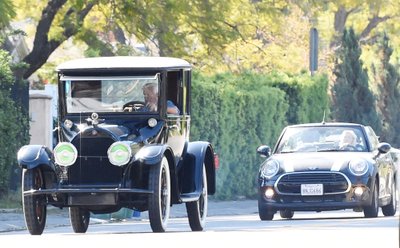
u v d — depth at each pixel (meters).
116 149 39.84
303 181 53.09
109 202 39.94
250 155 79.00
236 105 76.88
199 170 43.09
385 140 113.06
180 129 43.03
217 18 76.94
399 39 149.50
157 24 73.62
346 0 130.62
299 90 84.69
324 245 32.06
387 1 138.75
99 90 41.97
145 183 40.44
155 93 41.91
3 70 60.16
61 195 40.25
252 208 69.62
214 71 81.94
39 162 39.94
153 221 39.91
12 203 59.97
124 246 32.72
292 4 106.69
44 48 74.00
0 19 62.69
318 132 56.25
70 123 41.78
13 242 35.38
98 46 76.00
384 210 57.88
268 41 108.12
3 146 60.06
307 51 119.25
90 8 74.25
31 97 66.88
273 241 33.81
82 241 35.16
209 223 51.00
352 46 103.69
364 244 32.38
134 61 42.38
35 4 83.12
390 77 113.88
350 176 52.88
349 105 103.00
